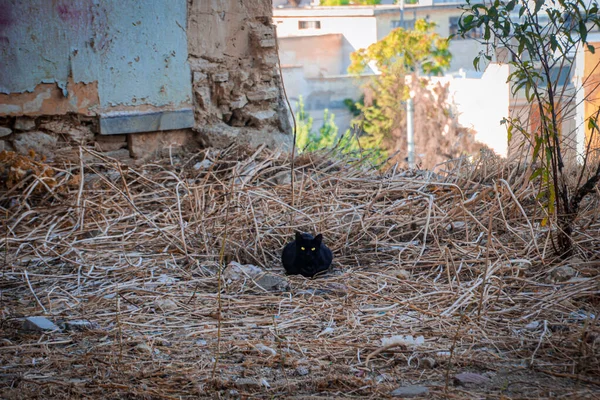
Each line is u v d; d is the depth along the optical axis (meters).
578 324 4.59
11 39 8.47
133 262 6.31
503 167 7.77
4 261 6.11
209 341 4.57
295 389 3.85
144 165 8.78
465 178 8.00
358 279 5.69
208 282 5.81
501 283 5.18
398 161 8.99
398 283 5.55
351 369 4.07
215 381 3.90
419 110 29.56
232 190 7.14
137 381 3.99
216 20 9.88
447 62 31.56
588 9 5.74
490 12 5.60
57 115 8.91
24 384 3.96
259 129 10.30
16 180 7.92
